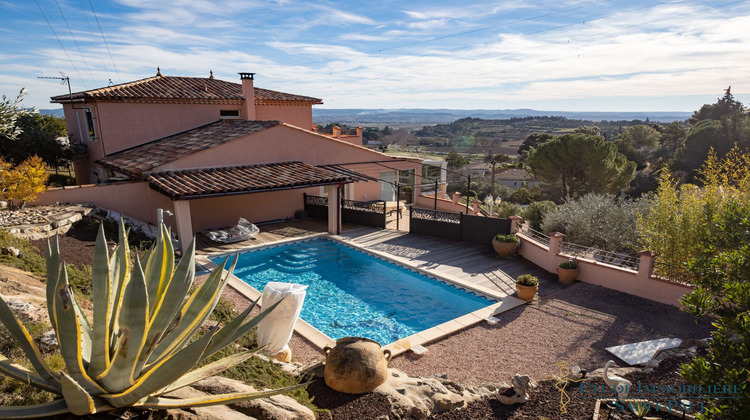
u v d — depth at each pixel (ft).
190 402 11.22
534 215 67.82
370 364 18.86
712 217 17.57
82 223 44.80
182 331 12.89
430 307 37.70
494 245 49.93
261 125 65.51
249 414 13.66
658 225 38.55
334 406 17.49
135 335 10.61
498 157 342.64
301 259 51.08
